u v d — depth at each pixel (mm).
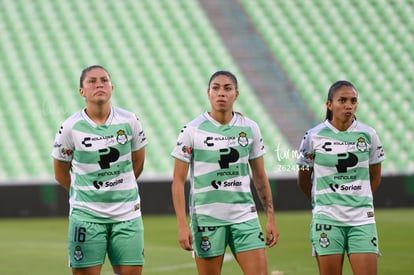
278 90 76062
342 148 21641
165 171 66875
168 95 74750
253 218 20938
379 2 84812
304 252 38406
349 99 21500
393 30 82688
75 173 20594
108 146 20391
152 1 84125
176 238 44625
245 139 20938
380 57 80312
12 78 75438
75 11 82500
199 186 20938
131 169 20844
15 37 79562
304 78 77312
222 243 20844
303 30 82062
